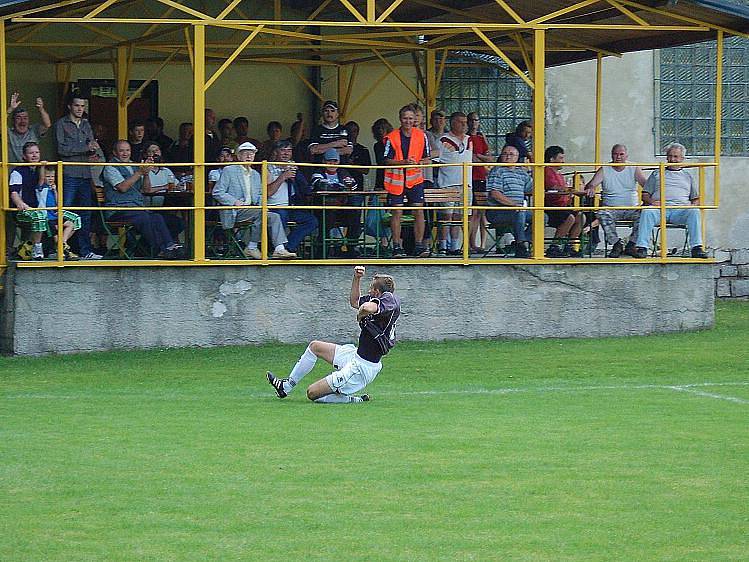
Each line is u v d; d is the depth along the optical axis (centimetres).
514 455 2931
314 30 6662
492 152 7144
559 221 5784
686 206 5497
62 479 2681
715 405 3712
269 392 4003
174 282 4991
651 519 2383
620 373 4428
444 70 7062
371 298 3788
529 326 5316
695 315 5503
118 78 6150
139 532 2289
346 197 5528
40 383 4200
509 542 2233
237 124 6312
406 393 3975
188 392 4000
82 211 5081
